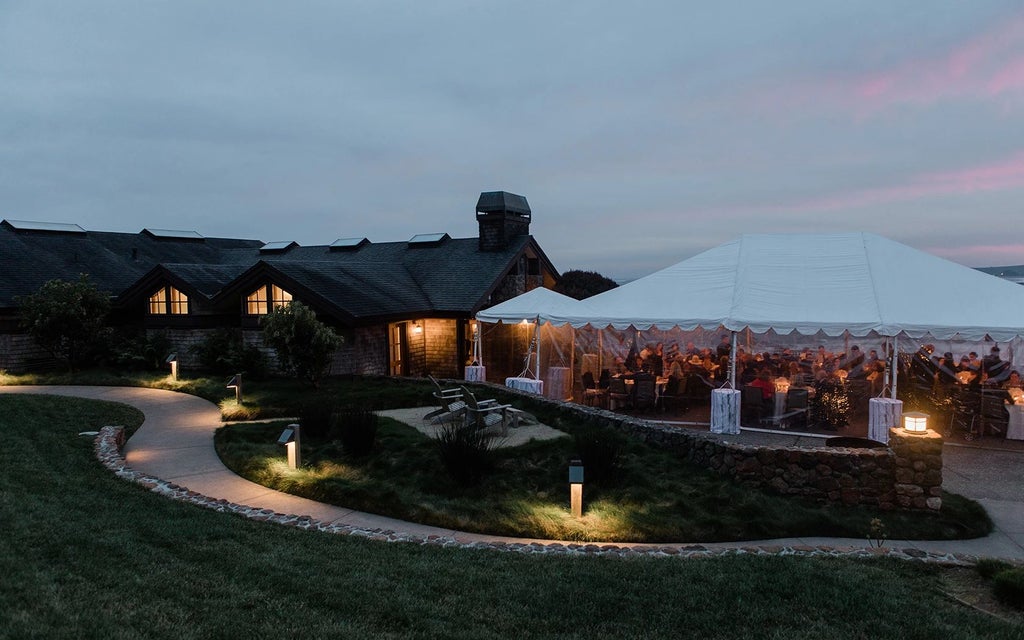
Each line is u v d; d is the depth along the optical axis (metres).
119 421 13.21
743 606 5.05
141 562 5.38
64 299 19.22
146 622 4.04
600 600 5.16
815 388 13.62
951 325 11.88
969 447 11.91
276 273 19.00
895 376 12.25
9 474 8.41
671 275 16.02
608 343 17.92
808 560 6.39
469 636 4.33
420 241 28.70
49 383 18.66
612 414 12.33
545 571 6.00
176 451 11.34
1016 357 14.80
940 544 7.64
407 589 5.29
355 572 5.68
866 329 12.28
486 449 9.53
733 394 12.90
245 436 11.77
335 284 20.33
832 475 8.78
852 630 4.63
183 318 20.78
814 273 14.42
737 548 7.14
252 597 4.75
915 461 8.45
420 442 10.80
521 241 26.22
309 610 4.61
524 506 8.45
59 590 4.45
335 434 11.57
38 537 5.70
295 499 9.01
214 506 8.11
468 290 23.17
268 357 19.42
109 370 20.20
